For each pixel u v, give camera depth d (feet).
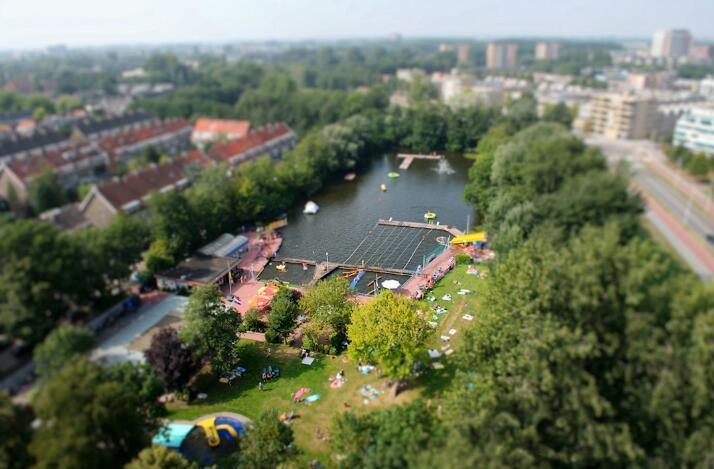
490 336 222.07
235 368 268.82
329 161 649.20
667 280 217.15
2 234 209.26
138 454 180.04
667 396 176.45
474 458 153.99
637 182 394.11
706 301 192.44
